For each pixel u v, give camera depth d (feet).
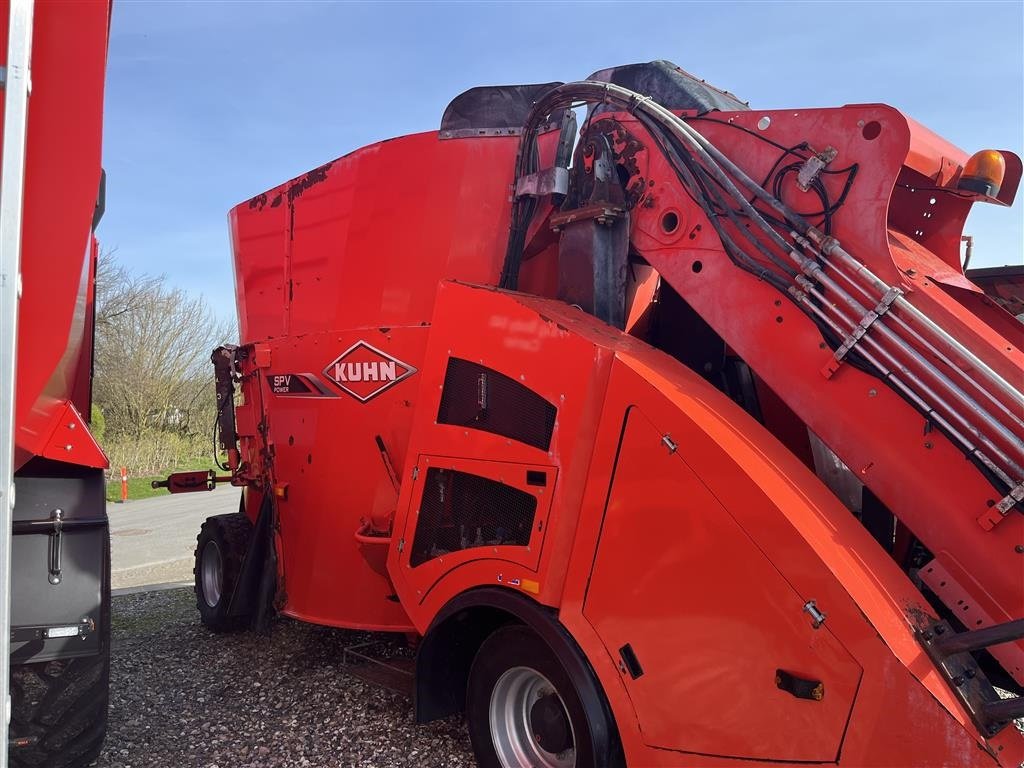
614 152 10.49
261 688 13.74
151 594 22.58
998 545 7.02
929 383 7.45
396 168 13.14
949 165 9.90
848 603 6.62
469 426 10.14
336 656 15.39
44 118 7.10
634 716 7.93
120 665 15.25
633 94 10.07
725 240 9.10
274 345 15.30
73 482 9.66
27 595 9.05
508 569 9.25
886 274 7.87
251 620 16.55
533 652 8.97
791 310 8.58
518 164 11.56
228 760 10.93
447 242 12.53
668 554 7.79
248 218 16.31
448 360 10.59
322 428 13.92
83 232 7.34
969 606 7.12
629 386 8.35
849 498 10.09
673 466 7.85
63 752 9.50
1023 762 6.49
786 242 8.52
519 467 9.30
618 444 8.37
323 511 13.82
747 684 7.17
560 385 8.95
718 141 9.47
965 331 7.30
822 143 8.47
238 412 17.34
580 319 9.74
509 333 9.75
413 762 10.78
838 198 8.27
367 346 13.16
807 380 8.39
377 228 13.28
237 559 16.94
